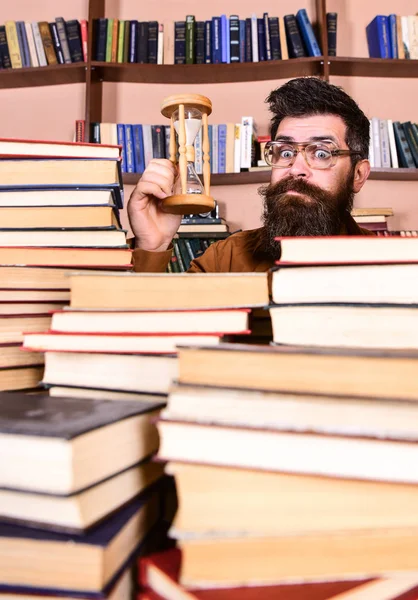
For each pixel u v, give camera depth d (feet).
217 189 8.50
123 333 1.68
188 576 1.10
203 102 3.14
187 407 1.22
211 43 8.01
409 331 1.47
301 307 1.53
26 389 2.05
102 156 2.11
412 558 1.13
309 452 1.14
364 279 1.49
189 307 1.71
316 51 7.82
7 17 8.95
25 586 1.11
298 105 4.48
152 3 8.86
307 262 1.53
